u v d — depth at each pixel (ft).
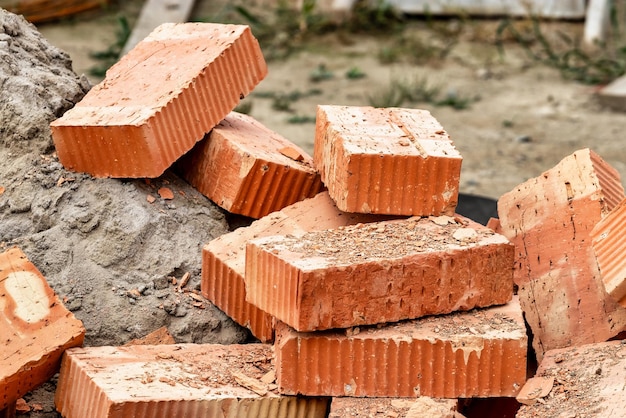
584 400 15.57
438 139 18.45
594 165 19.20
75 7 59.52
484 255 16.70
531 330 18.95
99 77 49.55
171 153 19.22
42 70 21.17
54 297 16.47
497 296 17.06
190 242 19.53
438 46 58.29
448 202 17.83
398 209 17.79
